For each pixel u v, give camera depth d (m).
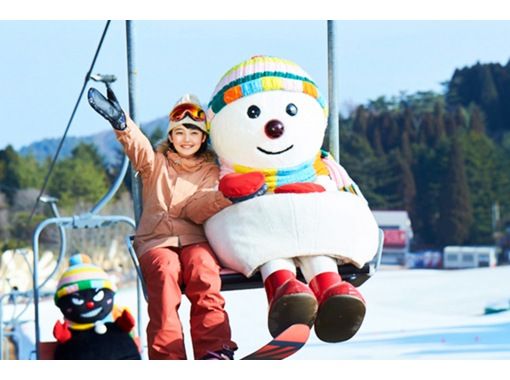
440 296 20.75
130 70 5.73
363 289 21.88
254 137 5.21
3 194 36.62
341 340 4.90
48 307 18.62
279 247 4.99
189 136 5.36
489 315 18.64
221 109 5.28
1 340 12.09
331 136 5.67
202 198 5.15
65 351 4.91
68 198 37.28
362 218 5.11
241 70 5.29
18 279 17.11
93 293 4.92
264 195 5.05
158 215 5.25
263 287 5.31
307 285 5.09
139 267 5.17
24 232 35.50
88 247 32.28
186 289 5.05
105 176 37.97
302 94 5.30
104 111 5.14
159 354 4.81
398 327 17.77
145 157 5.30
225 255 5.08
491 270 22.42
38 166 37.31
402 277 22.39
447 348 16.56
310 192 5.11
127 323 4.99
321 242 5.01
